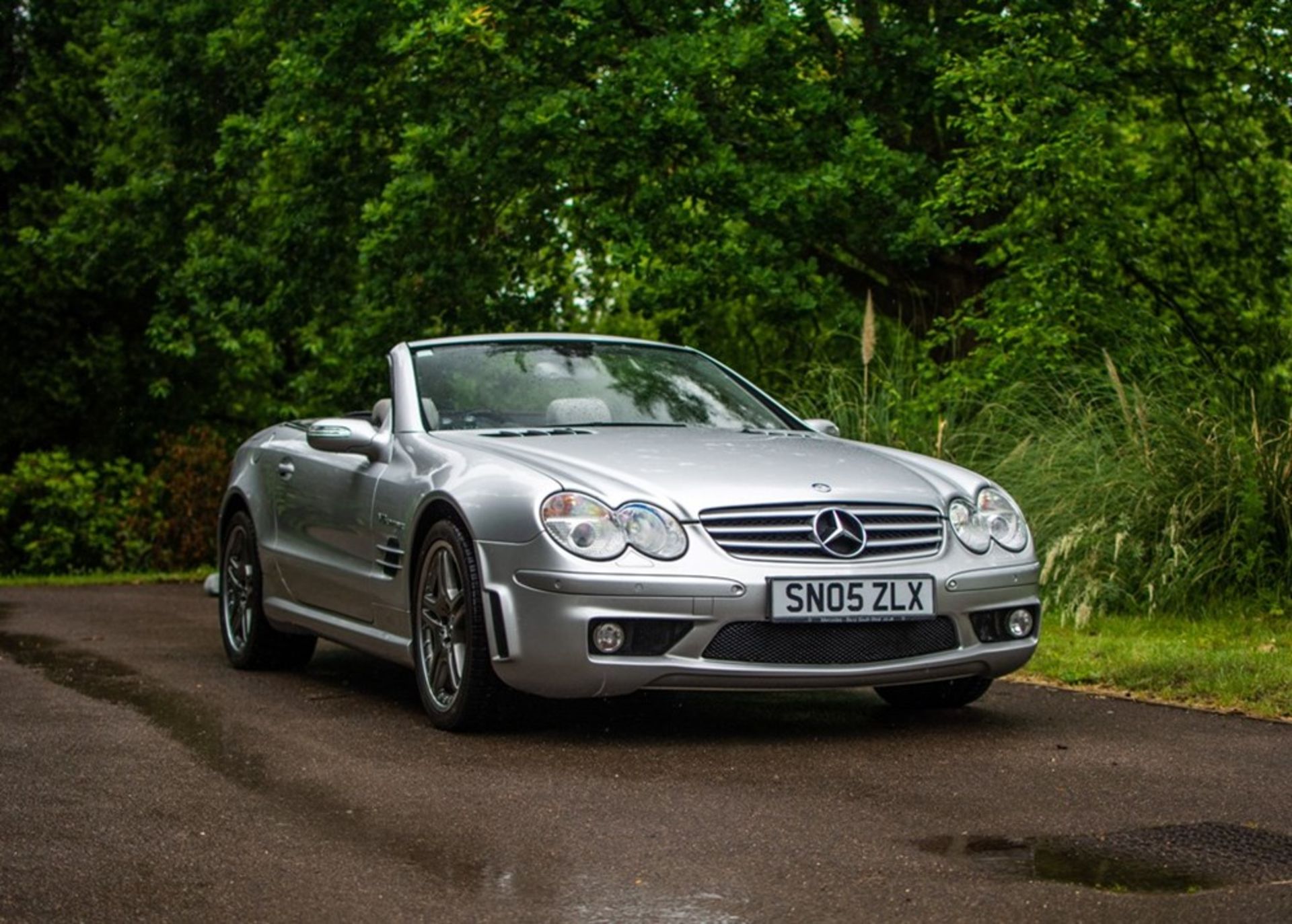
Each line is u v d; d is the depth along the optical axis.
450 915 3.65
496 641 5.79
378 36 16.69
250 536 8.13
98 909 3.72
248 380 23.97
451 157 15.70
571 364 7.37
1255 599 9.62
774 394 13.16
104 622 10.95
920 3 16.52
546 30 15.98
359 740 5.89
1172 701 6.73
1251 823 4.47
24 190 21.16
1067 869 3.99
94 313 21.34
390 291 17.06
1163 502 9.91
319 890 3.86
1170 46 16.61
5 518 19.06
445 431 6.77
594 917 3.62
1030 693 7.00
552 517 5.71
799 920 3.58
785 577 5.67
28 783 5.12
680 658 5.64
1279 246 18.16
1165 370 11.21
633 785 5.05
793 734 5.98
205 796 4.93
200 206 19.92
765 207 14.67
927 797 4.84
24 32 21.45
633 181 15.92
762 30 14.84
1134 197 15.55
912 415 11.75
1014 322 13.48
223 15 19.23
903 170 15.02
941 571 5.93
